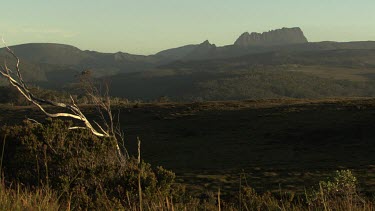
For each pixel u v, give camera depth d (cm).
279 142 6800
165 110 10300
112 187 1103
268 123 8112
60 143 1341
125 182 1110
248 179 4403
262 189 3834
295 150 6241
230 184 4156
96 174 1177
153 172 1296
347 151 5909
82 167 1202
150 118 9494
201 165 5534
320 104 9388
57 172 1191
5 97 14325
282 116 8569
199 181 4406
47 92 13275
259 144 6762
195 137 7650
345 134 6838
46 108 10888
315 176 4381
